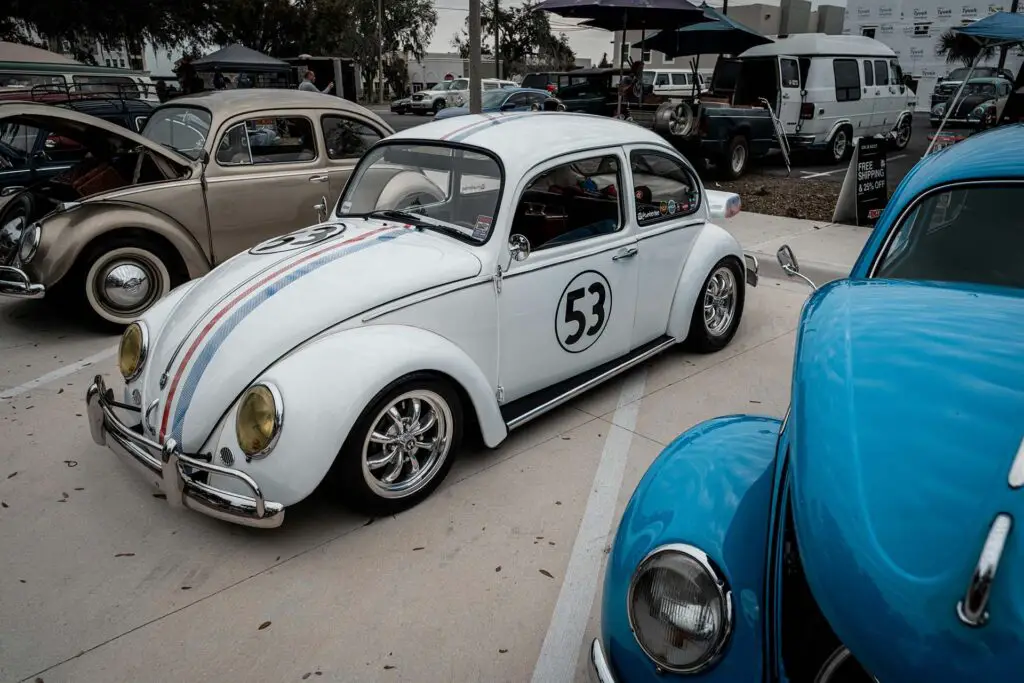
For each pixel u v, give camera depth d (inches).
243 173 231.0
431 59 2164.1
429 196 148.3
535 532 122.6
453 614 103.9
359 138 260.2
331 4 1432.1
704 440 83.8
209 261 228.4
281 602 106.0
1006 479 51.7
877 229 102.9
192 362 116.4
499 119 158.4
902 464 55.4
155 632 100.2
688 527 68.9
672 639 64.1
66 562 114.9
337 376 110.3
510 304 137.7
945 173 99.0
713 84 572.4
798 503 56.8
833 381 65.7
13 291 197.8
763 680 60.9
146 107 422.0
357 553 117.0
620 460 145.8
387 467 125.0
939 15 1222.3
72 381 184.1
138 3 861.2
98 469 142.5
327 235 145.2
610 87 612.1
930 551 48.8
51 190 221.6
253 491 104.0
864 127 584.1
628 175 160.6
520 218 139.3
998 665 43.3
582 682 92.1
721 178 488.7
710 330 197.2
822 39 540.1
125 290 215.0
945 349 66.9
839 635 49.8
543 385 151.1
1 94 378.0
